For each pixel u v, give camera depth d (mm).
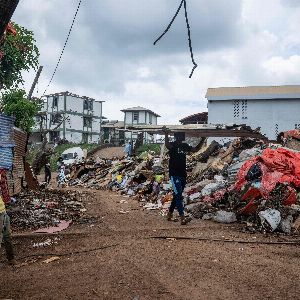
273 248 5848
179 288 3955
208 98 33281
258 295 3736
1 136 10234
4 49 21109
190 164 17281
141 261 5059
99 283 4164
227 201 9523
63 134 63031
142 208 11352
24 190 15148
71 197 14383
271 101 32250
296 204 8477
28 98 19406
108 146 49375
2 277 4625
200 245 5984
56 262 5250
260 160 9102
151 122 73062
